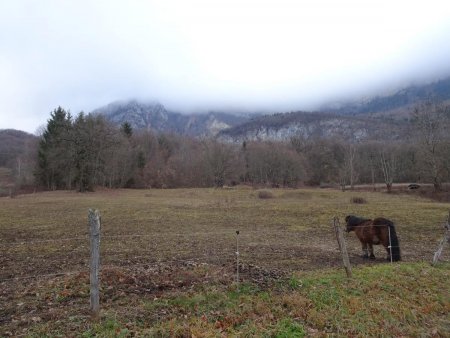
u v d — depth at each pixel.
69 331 6.86
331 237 19.70
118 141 71.31
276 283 9.88
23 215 28.86
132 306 8.14
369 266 12.32
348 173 93.69
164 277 10.12
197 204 39.78
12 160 119.31
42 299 8.65
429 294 9.66
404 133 175.12
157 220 26.20
